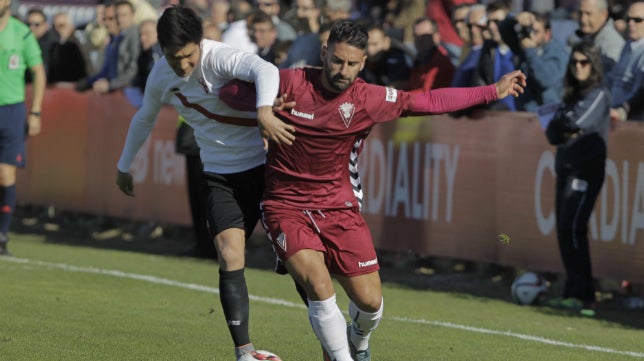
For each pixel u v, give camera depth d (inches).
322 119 547.5
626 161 912.9
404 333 771.4
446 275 1114.1
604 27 1013.8
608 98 911.0
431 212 1083.3
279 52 1232.8
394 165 1117.7
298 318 820.0
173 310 834.8
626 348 744.3
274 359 553.6
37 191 1553.9
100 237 1448.1
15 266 1067.3
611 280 991.6
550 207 977.5
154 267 1114.1
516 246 1008.9
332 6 1215.6
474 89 565.6
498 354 699.4
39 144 1546.5
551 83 1032.8
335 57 533.6
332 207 557.0
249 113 572.7
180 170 1334.9
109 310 820.6
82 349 656.4
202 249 1227.2
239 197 584.7
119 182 633.6
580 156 913.5
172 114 1346.0
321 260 550.3
